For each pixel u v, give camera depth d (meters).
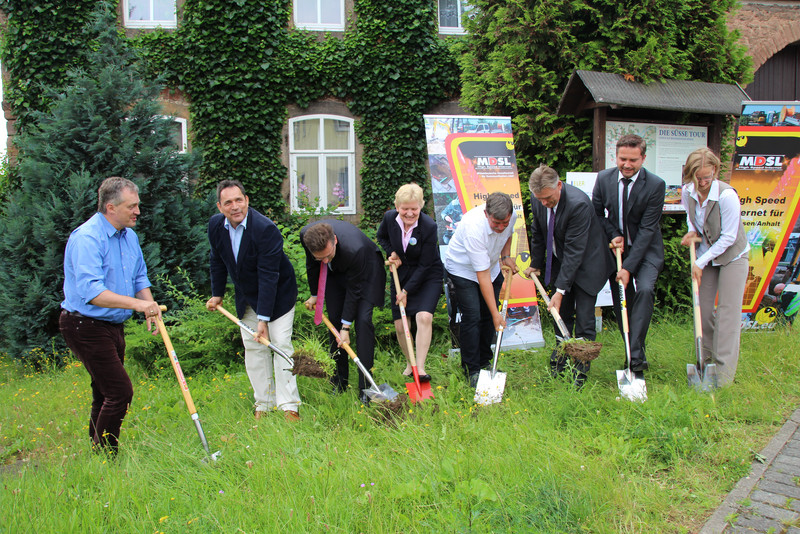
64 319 3.59
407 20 10.21
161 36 9.62
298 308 5.80
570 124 7.06
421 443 3.45
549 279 4.92
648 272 4.63
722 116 7.05
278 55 10.02
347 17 10.34
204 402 4.73
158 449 3.61
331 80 10.23
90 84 7.42
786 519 2.78
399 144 10.41
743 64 7.37
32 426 4.63
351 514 2.69
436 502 2.82
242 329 4.16
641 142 4.47
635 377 4.57
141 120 7.62
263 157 10.09
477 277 4.55
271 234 4.09
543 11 6.94
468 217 4.61
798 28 10.16
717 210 4.47
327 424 4.02
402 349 5.15
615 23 6.83
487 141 6.36
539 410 4.01
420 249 4.81
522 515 2.68
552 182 4.35
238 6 9.72
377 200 10.51
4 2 9.02
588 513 2.73
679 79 6.92
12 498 2.93
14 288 6.88
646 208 4.63
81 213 6.91
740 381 4.51
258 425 3.86
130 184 3.69
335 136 10.50
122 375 3.69
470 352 4.80
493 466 3.12
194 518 2.73
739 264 4.46
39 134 7.38
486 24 7.66
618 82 6.51
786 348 5.23
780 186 6.14
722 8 7.23
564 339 4.45
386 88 10.34
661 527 2.75
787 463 3.33
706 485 3.13
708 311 4.79
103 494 3.01
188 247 7.66
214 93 9.78
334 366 4.09
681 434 3.52
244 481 3.12
